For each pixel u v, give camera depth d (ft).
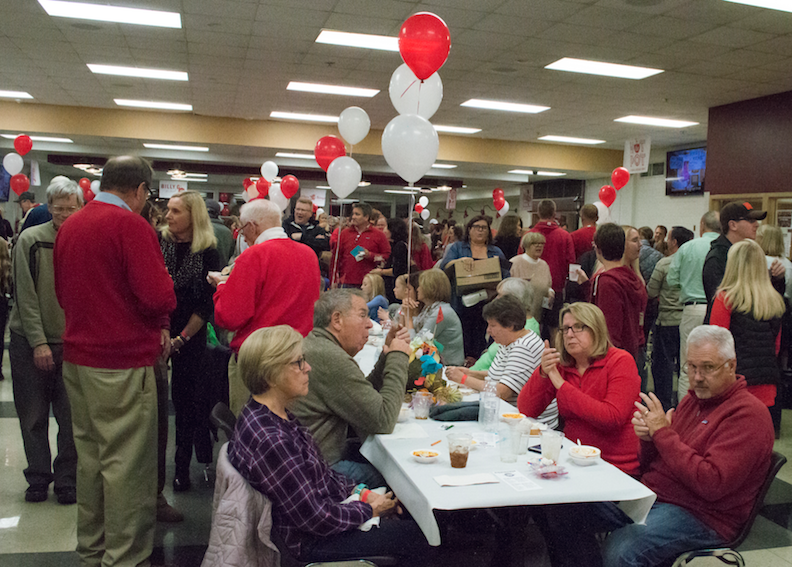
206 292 10.79
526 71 26.71
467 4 19.16
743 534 6.61
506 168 50.14
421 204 59.93
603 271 12.35
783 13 19.01
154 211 12.03
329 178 15.35
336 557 6.15
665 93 29.45
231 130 40.57
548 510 7.44
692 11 19.07
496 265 16.87
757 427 6.56
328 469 6.89
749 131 29.86
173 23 21.88
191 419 11.29
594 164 48.52
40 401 10.64
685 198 44.50
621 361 8.05
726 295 11.84
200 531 9.83
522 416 7.98
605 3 18.67
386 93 31.81
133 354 7.93
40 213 13.42
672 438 6.83
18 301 9.99
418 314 13.15
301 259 9.71
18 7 20.53
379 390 8.56
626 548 6.56
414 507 6.11
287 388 6.10
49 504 10.69
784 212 27.84
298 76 28.91
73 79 30.81
